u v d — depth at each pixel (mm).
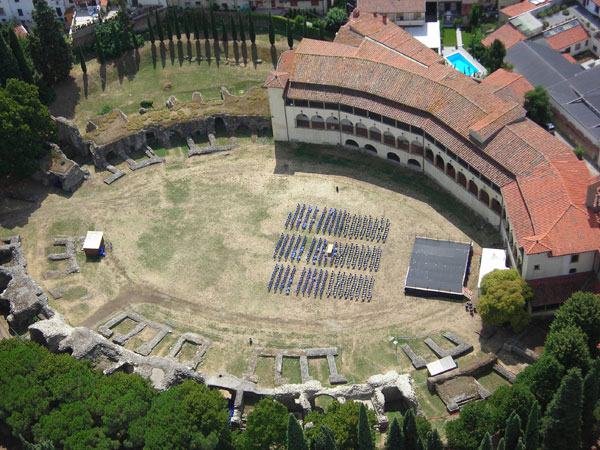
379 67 160250
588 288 127375
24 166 160375
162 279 145500
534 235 127438
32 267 148750
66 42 182750
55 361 120375
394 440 104062
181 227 155250
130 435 108688
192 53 191750
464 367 124250
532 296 126812
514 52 175375
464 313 133875
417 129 153875
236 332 135000
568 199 128875
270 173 164875
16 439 118625
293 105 165000
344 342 131500
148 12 196375
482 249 141875
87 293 143625
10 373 118250
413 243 146375
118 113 176875
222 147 172000
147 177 167000
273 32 187250
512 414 105000
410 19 185500
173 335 135125
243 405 119312
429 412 119500
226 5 198250
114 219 157875
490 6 193500
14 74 170500
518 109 147000
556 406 105938
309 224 152625
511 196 135375
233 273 145500
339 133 166625
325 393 118188
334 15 185125
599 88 161875
